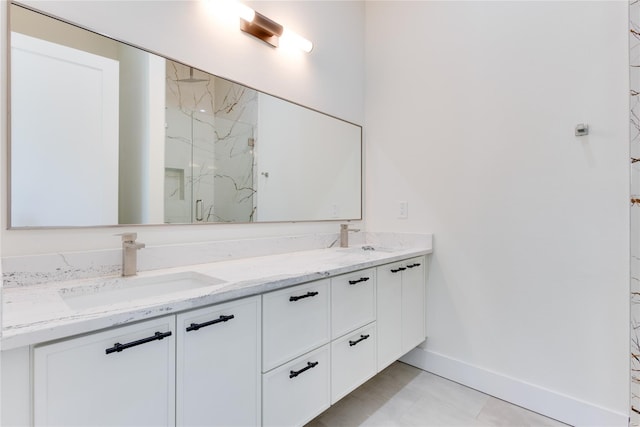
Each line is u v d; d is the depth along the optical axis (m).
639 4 1.41
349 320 1.54
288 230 1.98
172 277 1.29
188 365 0.95
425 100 2.18
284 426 1.24
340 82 2.31
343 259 1.68
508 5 1.83
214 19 1.61
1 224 1.04
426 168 2.17
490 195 1.89
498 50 1.87
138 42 1.35
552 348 1.68
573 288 1.61
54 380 0.72
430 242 2.13
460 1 2.02
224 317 1.02
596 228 1.55
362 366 1.62
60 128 1.16
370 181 2.48
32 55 1.10
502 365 1.84
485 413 1.70
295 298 1.27
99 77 1.25
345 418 1.64
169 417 0.91
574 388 1.60
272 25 1.78
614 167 1.50
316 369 1.37
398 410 1.71
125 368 0.82
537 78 1.73
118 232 1.29
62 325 0.71
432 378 2.06
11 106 1.06
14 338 0.64
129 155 1.33
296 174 2.02
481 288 1.93
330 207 2.24
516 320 1.80
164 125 1.43
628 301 1.46
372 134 2.47
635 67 1.42
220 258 1.58
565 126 1.64
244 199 1.75
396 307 1.86
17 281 1.04
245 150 1.75
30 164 1.10
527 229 1.76
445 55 2.09
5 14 1.06
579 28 1.60
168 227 1.44
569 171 1.62
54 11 1.14
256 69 1.80
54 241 1.14
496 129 1.87
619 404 1.48
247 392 1.11
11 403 0.68
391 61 2.36
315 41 2.13
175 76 1.46
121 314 0.79
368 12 2.49
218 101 1.63
